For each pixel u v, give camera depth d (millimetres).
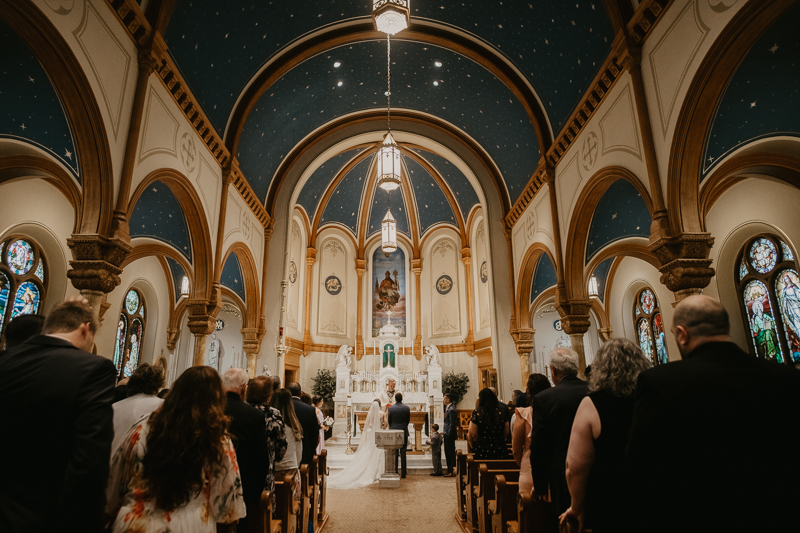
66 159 6590
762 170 8648
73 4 5742
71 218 11672
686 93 6172
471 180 16031
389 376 18297
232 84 10633
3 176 8188
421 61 13141
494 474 5102
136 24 7043
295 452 4895
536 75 11055
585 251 10531
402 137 15977
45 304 11328
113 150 6566
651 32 7082
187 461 2270
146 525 2168
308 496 5484
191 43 8664
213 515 2412
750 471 1710
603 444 2543
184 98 8773
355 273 21859
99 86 6254
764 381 1824
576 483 2586
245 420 3410
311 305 20312
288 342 18188
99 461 1970
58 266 11445
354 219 21594
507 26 10648
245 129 12023
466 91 13594
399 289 21828
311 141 15477
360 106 15078
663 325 14383
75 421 2033
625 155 7820
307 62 12156
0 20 5285
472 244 20344
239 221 12469
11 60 5660
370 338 21188
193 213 9727
